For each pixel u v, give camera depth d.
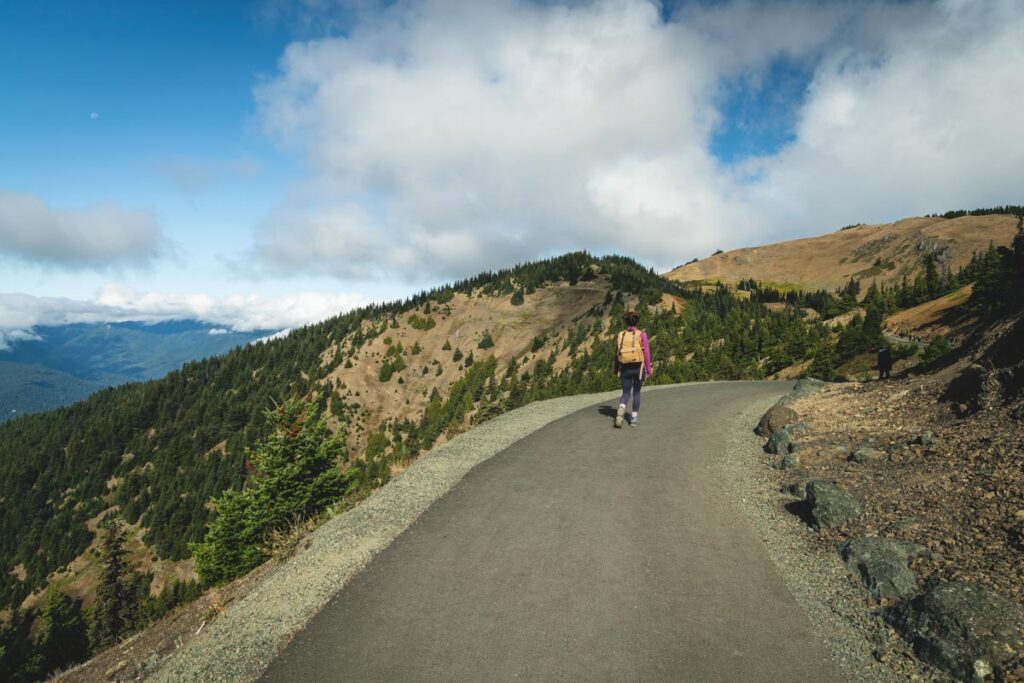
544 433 10.84
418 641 4.10
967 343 11.70
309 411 13.95
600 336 170.12
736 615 4.38
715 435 10.76
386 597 4.77
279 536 8.02
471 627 4.26
